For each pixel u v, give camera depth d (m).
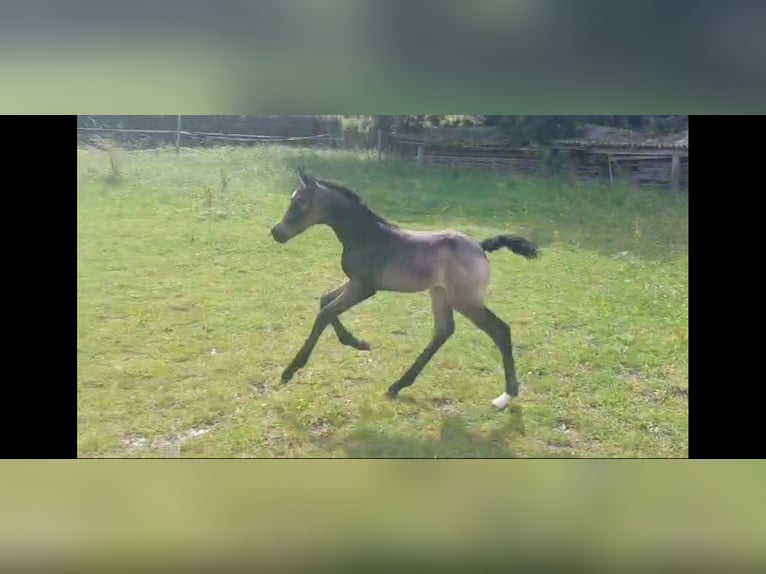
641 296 4.98
